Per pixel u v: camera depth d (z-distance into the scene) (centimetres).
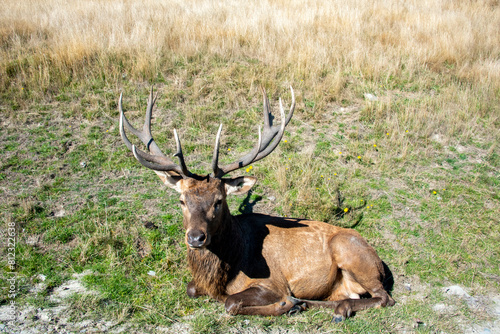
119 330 421
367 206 630
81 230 554
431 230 594
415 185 684
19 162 673
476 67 1027
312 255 479
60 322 425
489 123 846
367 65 995
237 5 1316
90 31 1034
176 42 1035
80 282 480
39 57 906
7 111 777
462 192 671
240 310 437
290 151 747
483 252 559
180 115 816
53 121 772
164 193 636
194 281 463
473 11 1441
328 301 472
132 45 984
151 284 483
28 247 521
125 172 675
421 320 449
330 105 880
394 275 519
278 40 1069
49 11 1215
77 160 691
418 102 896
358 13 1288
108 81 884
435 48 1082
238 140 767
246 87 895
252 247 473
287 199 632
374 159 739
